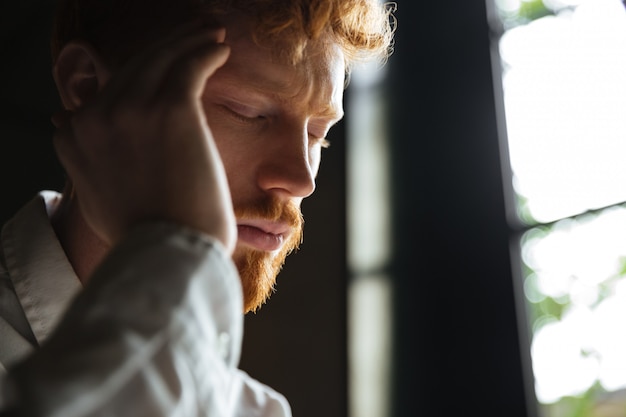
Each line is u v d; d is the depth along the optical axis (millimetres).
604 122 2754
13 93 4680
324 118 876
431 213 3064
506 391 2709
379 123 3291
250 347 3434
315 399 3178
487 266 2859
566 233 2744
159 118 537
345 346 3129
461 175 3012
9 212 4504
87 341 445
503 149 2953
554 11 2990
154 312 473
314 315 3275
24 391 422
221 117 805
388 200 3193
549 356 2682
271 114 823
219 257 514
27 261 804
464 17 3162
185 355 481
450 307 2920
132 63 565
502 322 2773
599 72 2809
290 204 837
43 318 792
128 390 457
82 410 432
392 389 2988
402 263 3092
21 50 4641
